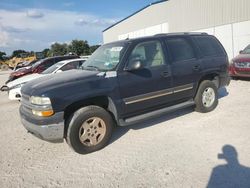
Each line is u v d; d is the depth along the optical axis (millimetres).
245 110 6309
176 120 5891
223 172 3557
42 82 4621
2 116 7566
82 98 4324
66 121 4383
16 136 5641
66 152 4625
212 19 19391
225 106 6793
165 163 3932
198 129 5242
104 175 3729
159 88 5262
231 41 17922
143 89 5023
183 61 5676
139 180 3520
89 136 4477
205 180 3395
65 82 4418
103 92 4523
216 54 6477
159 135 5090
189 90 5852
